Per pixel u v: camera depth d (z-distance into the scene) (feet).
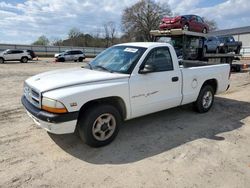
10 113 19.17
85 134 12.55
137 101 14.26
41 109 11.96
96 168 11.18
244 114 19.93
